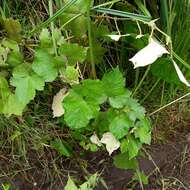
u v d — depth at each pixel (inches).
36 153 20.3
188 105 22.5
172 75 19.5
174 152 22.0
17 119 19.7
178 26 20.6
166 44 18.8
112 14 19.3
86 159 20.9
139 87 21.2
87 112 17.9
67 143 20.3
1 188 19.8
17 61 18.0
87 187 19.3
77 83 18.1
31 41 18.9
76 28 18.3
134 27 19.8
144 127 18.8
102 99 18.0
